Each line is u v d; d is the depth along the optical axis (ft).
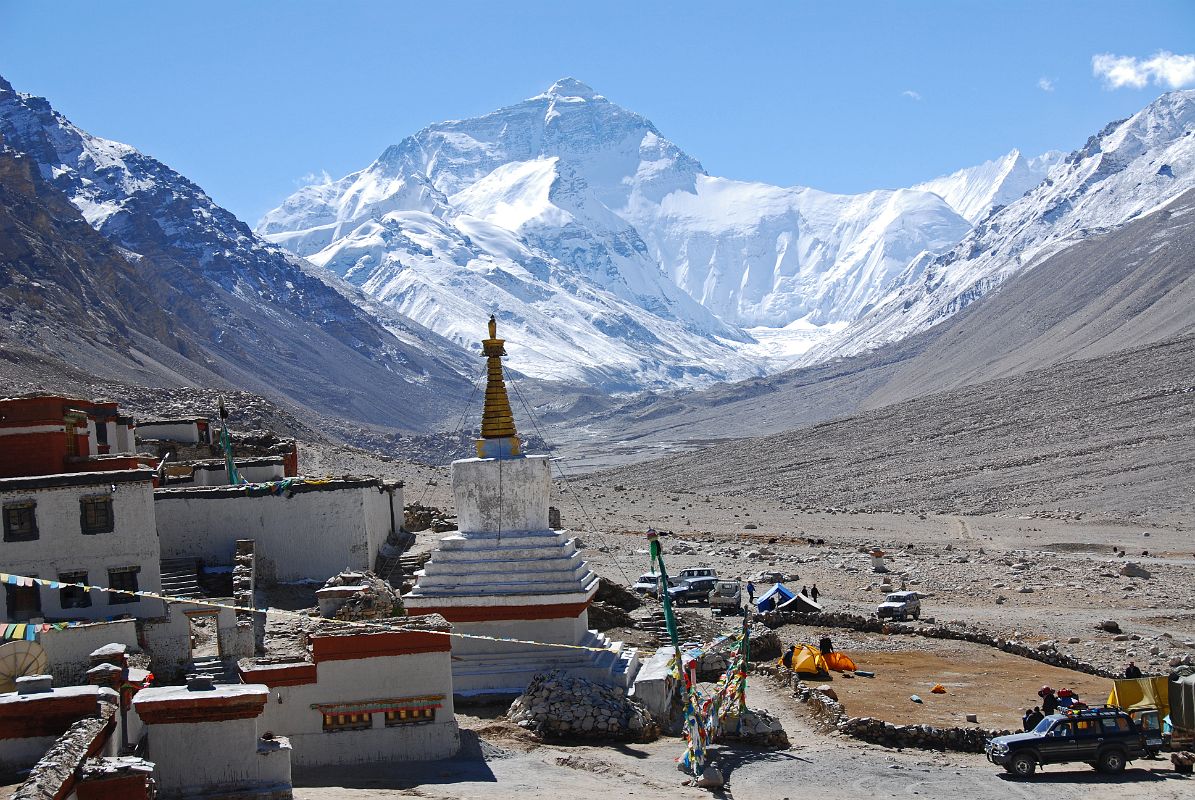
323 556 146.72
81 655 104.68
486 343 126.31
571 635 119.34
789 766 99.96
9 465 132.36
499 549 121.19
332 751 94.43
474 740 99.14
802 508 390.83
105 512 118.11
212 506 145.89
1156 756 108.58
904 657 152.66
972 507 411.54
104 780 67.26
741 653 109.91
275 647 109.29
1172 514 363.97
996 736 109.40
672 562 235.20
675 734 111.45
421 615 111.86
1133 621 188.44
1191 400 520.83
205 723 78.79
